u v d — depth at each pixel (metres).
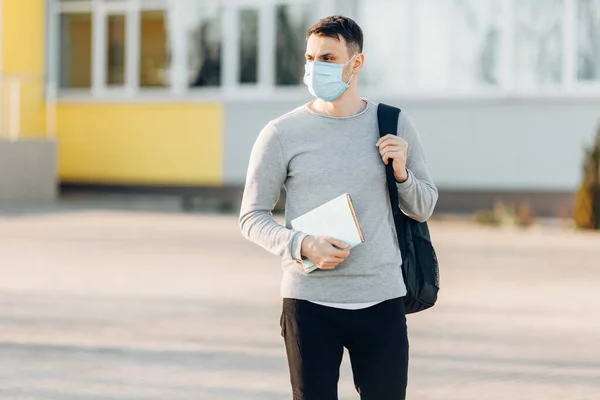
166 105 24.17
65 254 14.92
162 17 24.28
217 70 23.94
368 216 4.69
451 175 22.25
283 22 23.42
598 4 21.48
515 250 15.93
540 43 21.72
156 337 9.53
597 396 7.65
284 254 4.61
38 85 24.80
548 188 21.78
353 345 4.73
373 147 4.73
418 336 9.74
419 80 22.36
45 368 8.34
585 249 16.16
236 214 21.14
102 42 24.67
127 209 21.61
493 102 21.92
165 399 7.42
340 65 4.66
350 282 4.65
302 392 4.65
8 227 18.09
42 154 23.16
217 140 23.89
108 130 24.62
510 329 10.09
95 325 10.07
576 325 10.31
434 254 4.89
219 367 8.40
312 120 4.76
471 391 7.75
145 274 13.23
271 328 9.98
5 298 11.49
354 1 22.67
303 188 4.72
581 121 21.59
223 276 13.12
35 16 24.80
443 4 22.16
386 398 4.69
